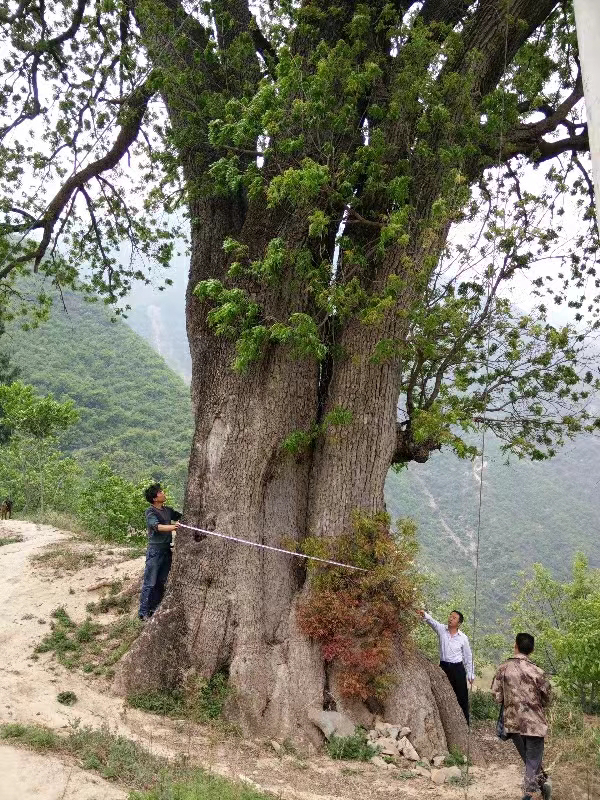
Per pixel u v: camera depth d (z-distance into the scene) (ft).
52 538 46.50
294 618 26.50
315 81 25.73
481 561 247.09
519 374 32.73
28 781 15.15
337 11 30.17
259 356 27.12
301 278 28.32
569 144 34.68
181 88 31.12
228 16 32.60
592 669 29.17
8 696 22.41
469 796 20.57
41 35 41.47
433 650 47.65
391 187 26.04
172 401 236.43
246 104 27.14
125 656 25.38
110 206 49.70
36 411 78.54
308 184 23.97
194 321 30.35
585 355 34.42
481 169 30.99
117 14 38.17
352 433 27.94
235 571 26.53
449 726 25.81
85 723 21.20
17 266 44.52
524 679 20.16
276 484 28.14
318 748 23.80
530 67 32.96
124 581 33.99
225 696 24.64
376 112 27.68
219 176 27.40
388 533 27.27
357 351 28.02
